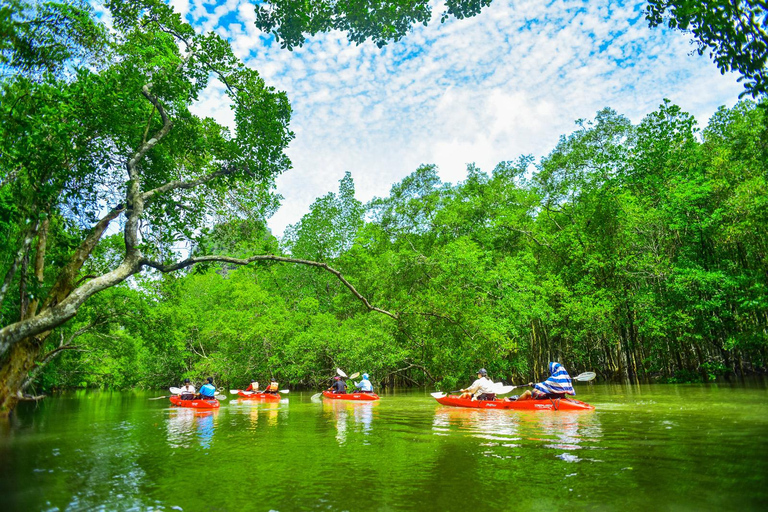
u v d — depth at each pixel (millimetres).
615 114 27062
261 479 5008
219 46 13391
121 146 11969
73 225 12086
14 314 13750
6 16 8711
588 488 4199
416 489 4398
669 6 7531
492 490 4262
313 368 30578
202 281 41594
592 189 26844
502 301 24125
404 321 14117
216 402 16641
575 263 27031
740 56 6887
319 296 36812
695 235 21844
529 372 30656
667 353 24797
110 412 15281
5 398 11656
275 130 14023
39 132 9312
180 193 14359
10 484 5047
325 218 37094
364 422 10328
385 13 11531
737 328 20891
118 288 19594
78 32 10867
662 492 3977
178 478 5180
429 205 33312
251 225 15523
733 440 6195
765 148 18438
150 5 12875
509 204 31172
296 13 11195
